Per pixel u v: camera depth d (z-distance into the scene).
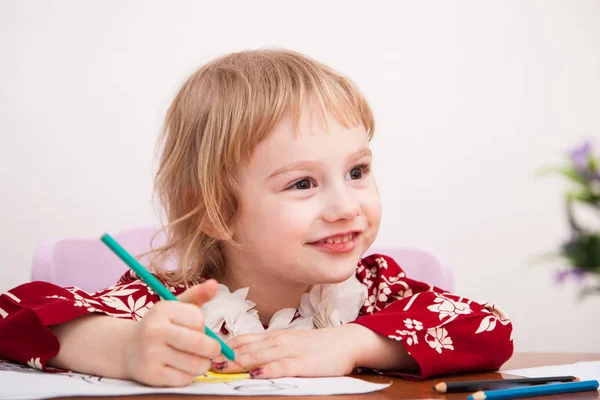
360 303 0.93
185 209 0.91
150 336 0.61
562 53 2.04
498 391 0.61
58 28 1.63
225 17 1.73
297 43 1.78
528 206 2.02
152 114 1.67
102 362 0.67
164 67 1.68
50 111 1.63
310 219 0.80
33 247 1.61
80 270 1.16
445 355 0.76
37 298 0.77
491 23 1.97
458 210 1.94
